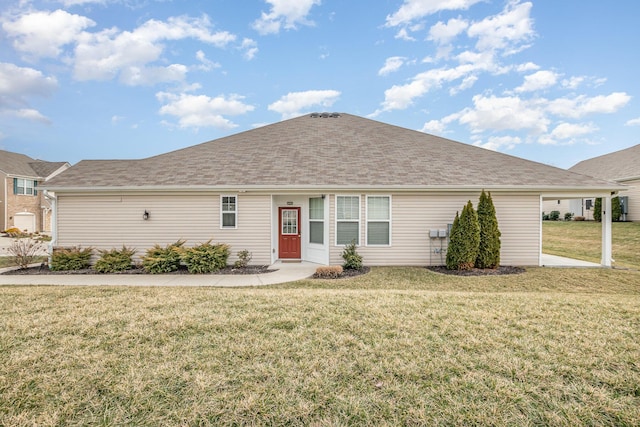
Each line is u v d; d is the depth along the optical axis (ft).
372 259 34.53
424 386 9.11
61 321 13.97
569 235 61.67
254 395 8.69
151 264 30.99
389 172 35.17
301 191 33.99
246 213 34.50
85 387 9.08
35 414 8.02
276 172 35.19
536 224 34.32
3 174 87.81
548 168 37.42
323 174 34.60
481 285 26.30
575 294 21.38
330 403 8.41
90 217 34.24
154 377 9.55
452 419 7.79
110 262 31.53
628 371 9.77
